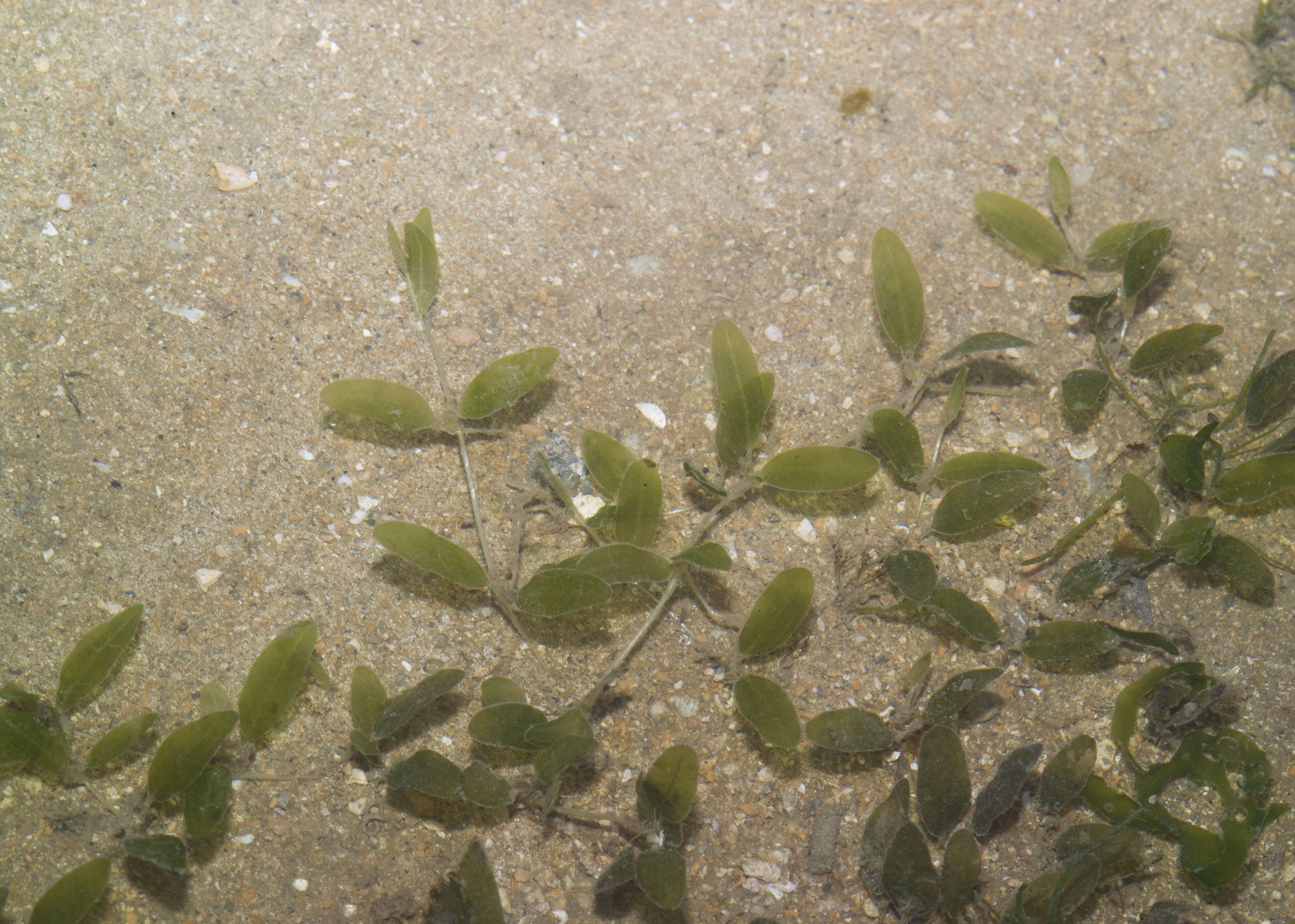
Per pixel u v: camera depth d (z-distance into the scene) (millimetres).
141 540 278
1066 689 282
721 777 272
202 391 290
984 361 309
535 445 294
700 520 290
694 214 321
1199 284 320
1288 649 286
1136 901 267
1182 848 264
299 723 268
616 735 273
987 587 289
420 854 262
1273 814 263
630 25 342
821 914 263
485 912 247
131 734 257
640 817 261
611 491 281
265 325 297
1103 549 293
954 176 330
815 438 299
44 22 319
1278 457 287
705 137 330
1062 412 305
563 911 260
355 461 289
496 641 279
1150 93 344
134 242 301
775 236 320
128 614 264
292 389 292
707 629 283
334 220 309
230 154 312
